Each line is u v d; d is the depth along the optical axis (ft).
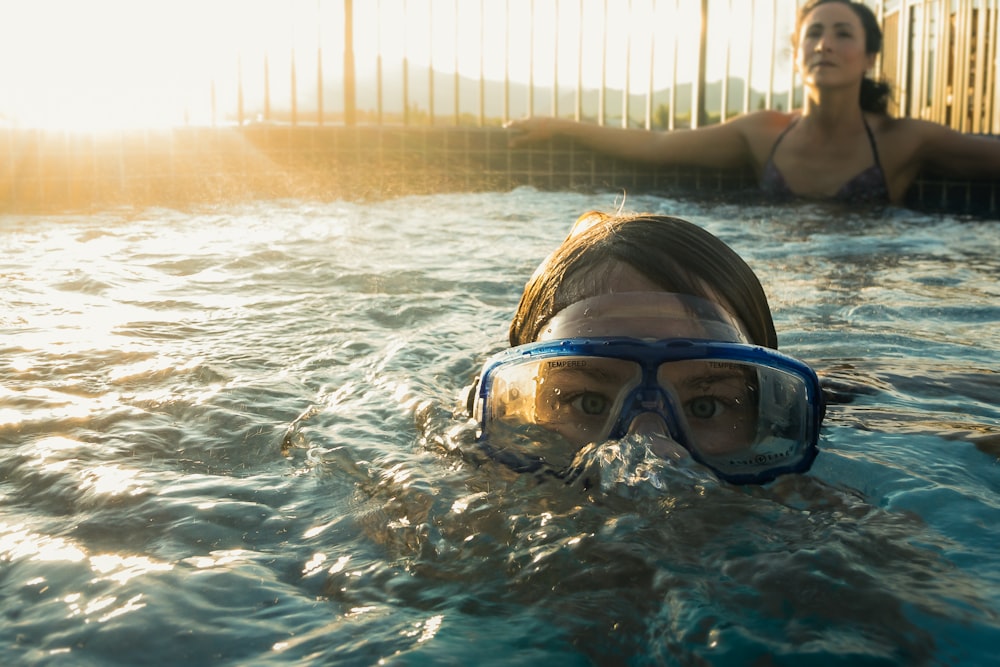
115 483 1.34
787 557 0.95
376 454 1.44
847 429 1.56
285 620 0.91
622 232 1.55
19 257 4.04
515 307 2.91
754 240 4.87
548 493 1.20
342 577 1.01
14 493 1.33
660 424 1.28
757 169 7.63
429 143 8.51
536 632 0.85
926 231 5.35
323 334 2.48
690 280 1.46
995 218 6.11
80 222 5.61
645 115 9.88
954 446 1.47
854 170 7.07
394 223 5.50
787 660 0.76
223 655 0.84
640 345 1.28
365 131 8.50
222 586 0.99
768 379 1.32
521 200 7.21
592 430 1.32
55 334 2.49
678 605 0.87
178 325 2.62
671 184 8.19
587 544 1.02
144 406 1.79
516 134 8.49
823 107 7.00
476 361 2.15
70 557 1.08
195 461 1.47
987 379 2.00
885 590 0.87
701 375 1.30
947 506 1.16
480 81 10.03
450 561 1.03
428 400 1.72
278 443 1.54
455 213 6.15
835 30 6.86
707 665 0.77
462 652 0.82
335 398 1.81
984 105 9.09
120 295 3.12
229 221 5.61
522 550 1.03
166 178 7.74
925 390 1.91
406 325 2.61
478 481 1.27
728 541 1.00
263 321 2.67
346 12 9.80
